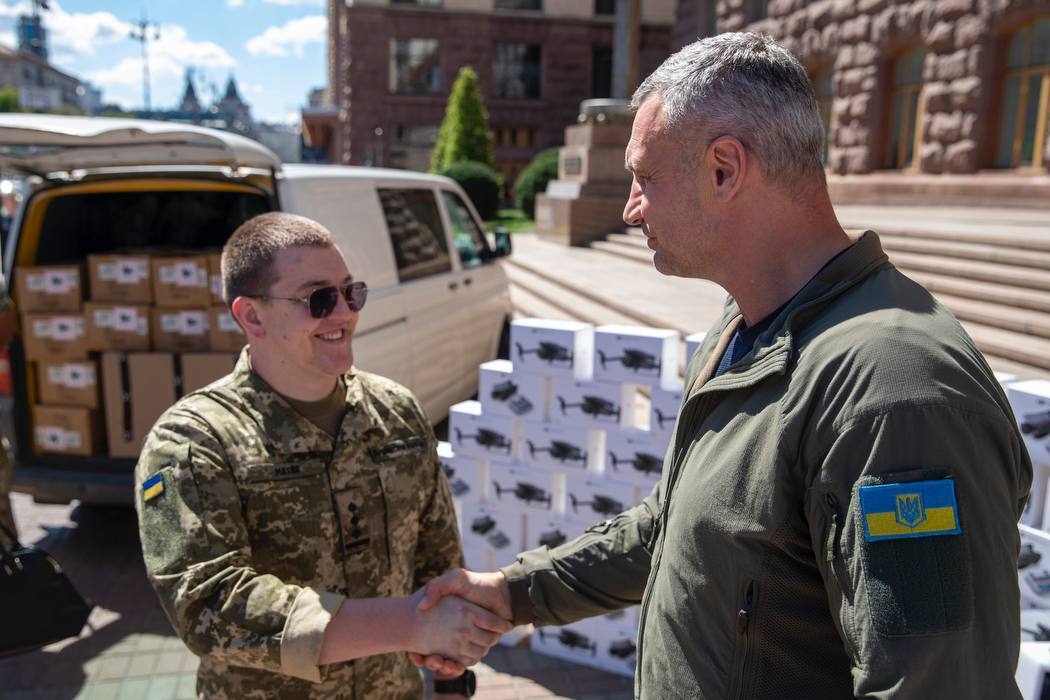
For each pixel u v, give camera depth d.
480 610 1.63
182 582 1.52
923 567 1.03
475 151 23.52
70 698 3.26
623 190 14.67
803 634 1.21
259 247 1.72
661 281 9.80
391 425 1.88
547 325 3.49
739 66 1.27
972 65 11.85
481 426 3.66
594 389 3.40
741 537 1.22
